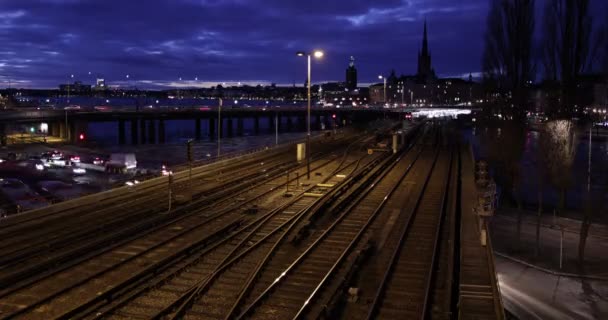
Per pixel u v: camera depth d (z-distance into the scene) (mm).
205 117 145875
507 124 44375
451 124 132625
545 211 46156
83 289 15594
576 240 37812
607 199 42594
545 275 31188
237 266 17797
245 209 26812
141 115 127250
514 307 27047
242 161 49688
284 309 14406
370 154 58688
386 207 28375
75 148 90625
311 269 17688
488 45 46875
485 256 18312
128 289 15414
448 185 36219
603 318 25719
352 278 16906
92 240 20859
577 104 39406
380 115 184875
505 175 46344
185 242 20594
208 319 13625
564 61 38875
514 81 44656
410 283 16594
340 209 27953
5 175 60156
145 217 25109
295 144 68375
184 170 41750
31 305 14117
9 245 19906
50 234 21641
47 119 106000
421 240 21516
